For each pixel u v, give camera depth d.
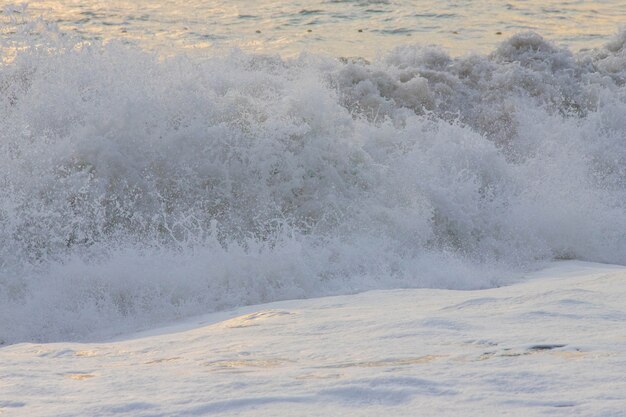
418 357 11.07
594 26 78.50
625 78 47.28
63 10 78.38
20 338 20.72
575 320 13.38
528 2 89.31
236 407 8.41
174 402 8.63
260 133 29.72
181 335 15.55
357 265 26.12
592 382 9.05
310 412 8.19
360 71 39.66
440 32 73.50
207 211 28.48
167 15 77.38
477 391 8.82
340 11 81.12
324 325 14.47
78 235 25.94
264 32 70.81
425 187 30.45
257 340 13.70
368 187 30.34
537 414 7.89
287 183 29.38
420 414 8.05
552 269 27.95
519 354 10.84
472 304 15.70
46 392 9.42
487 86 42.81
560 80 44.25
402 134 33.09
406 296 20.66
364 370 10.17
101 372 10.86
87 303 22.30
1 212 25.55
